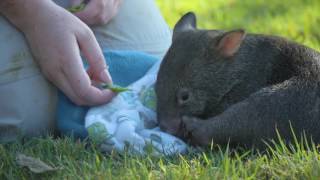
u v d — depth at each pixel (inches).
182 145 239.6
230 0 523.2
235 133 239.5
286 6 495.8
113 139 236.4
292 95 241.3
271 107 239.6
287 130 238.8
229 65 258.2
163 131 249.6
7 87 240.4
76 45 241.6
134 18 282.7
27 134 247.6
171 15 475.8
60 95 251.3
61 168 219.6
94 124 238.8
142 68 267.9
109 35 276.8
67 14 243.4
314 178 208.1
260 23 453.4
